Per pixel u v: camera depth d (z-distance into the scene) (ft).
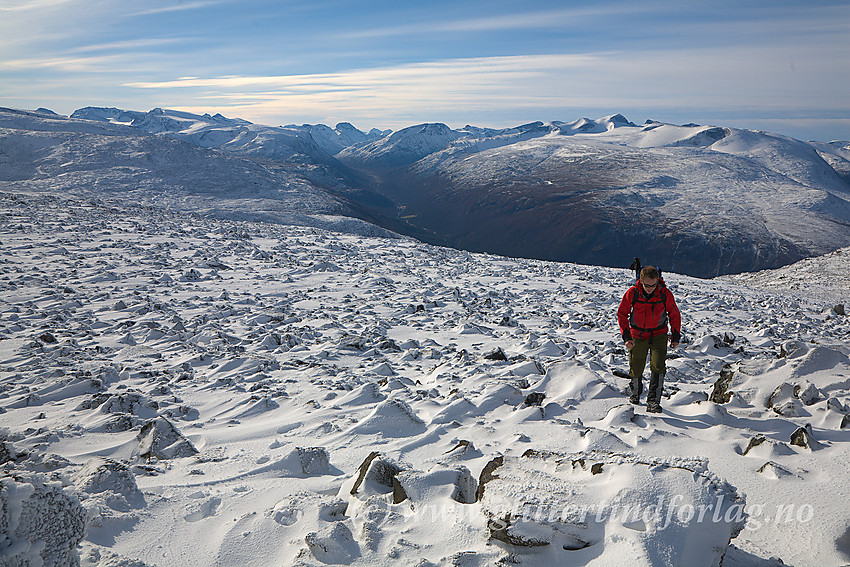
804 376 24.64
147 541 11.85
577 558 10.05
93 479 13.57
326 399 25.22
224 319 45.09
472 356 33.63
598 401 23.58
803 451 17.17
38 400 25.00
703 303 66.13
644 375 30.58
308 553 11.07
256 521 12.42
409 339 40.78
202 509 13.38
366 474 14.02
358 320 45.91
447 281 71.51
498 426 20.40
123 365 31.40
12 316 41.14
